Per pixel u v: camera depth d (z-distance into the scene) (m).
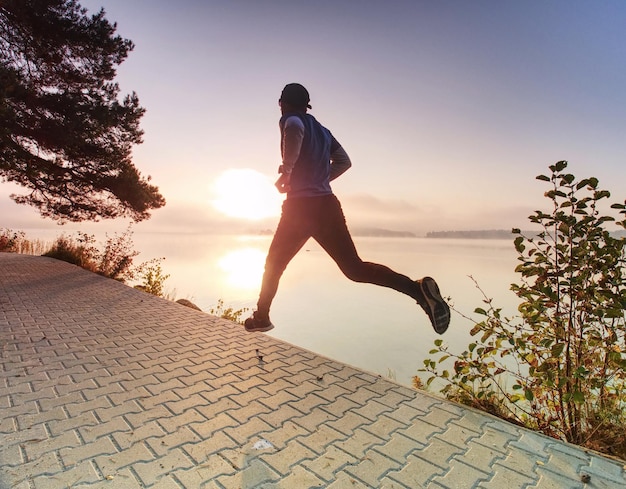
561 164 3.03
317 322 25.30
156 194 14.41
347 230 2.72
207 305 25.02
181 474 2.19
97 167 12.88
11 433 2.57
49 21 11.20
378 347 18.80
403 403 3.17
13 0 10.41
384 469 2.29
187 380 3.57
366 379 3.66
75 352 4.33
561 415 3.00
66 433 2.59
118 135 12.63
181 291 33.62
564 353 3.06
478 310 3.28
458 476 2.23
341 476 2.21
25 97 10.56
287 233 2.70
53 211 14.27
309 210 2.64
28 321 5.70
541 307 2.99
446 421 2.88
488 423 2.87
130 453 2.37
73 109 11.42
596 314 2.78
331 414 2.96
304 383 3.55
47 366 3.88
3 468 2.18
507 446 2.57
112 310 6.57
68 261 14.43
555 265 3.05
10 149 11.00
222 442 2.53
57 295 7.79
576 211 3.04
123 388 3.36
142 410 2.95
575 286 2.91
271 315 27.55
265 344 4.73
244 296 32.78
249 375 3.72
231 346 4.63
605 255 2.84
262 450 2.45
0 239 18.55
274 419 2.86
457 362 3.34
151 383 3.49
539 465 2.36
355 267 2.70
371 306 34.19
